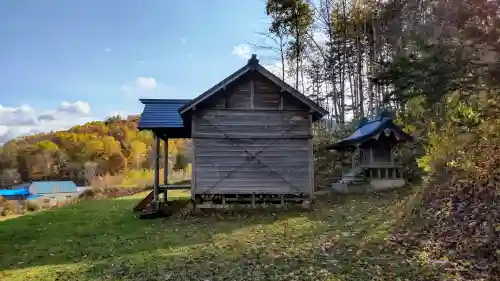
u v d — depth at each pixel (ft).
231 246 30.09
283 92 48.08
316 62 112.06
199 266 25.03
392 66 14.64
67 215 53.31
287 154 47.85
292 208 46.60
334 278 20.89
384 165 55.11
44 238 37.58
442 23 14.28
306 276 21.56
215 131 47.65
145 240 34.06
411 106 16.38
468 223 25.50
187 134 59.82
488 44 13.32
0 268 27.35
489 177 27.32
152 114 54.65
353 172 59.16
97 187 109.70
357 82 106.83
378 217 35.81
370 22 93.04
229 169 47.29
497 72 13.17
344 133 89.81
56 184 153.79
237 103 48.21
